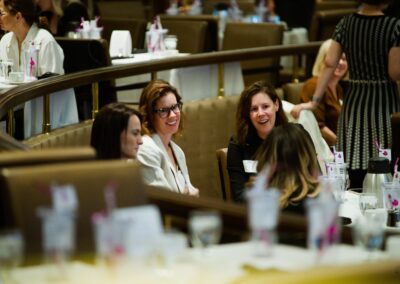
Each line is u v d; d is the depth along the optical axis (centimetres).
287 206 559
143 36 1372
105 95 1037
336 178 699
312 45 1241
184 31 1384
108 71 938
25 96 781
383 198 673
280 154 571
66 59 1058
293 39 1717
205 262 407
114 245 388
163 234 407
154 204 459
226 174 815
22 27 1000
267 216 407
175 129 802
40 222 412
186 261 408
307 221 423
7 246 387
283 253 411
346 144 926
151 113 794
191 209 448
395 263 409
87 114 945
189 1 2059
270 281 390
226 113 1128
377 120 907
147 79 1155
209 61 1105
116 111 646
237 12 1875
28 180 417
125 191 436
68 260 397
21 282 390
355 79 919
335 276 397
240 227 431
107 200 428
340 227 443
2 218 420
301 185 565
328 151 963
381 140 908
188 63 1073
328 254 411
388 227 636
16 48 1012
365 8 895
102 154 647
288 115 998
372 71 901
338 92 1073
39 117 859
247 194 421
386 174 725
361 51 898
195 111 1095
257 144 805
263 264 403
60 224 392
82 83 891
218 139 1121
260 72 1280
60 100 891
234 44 1396
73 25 1235
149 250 398
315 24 1434
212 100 1119
